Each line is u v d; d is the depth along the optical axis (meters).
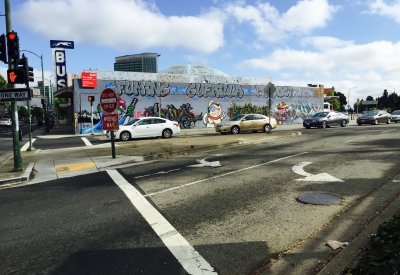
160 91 32.91
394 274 2.82
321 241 4.41
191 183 8.03
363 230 4.49
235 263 3.88
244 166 10.08
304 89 44.25
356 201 6.13
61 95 34.81
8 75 10.02
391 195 6.42
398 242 3.23
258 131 24.20
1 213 6.13
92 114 28.45
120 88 31.02
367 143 14.86
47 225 5.38
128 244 4.49
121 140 21.00
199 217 5.53
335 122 29.50
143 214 5.77
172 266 3.83
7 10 10.16
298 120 43.66
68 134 29.41
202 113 35.44
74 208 6.28
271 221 5.24
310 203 6.09
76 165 11.36
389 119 33.91
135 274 3.67
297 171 9.02
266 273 3.63
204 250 4.25
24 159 13.54
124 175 9.38
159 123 21.94
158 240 4.61
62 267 3.88
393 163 9.70
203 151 14.46
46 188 8.14
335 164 9.89
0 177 9.25
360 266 3.14
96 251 4.30
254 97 39.00
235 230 4.91
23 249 4.44
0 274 3.75
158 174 9.33
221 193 7.02
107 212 5.96
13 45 10.12
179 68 52.22
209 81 39.59
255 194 6.85
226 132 23.08
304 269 3.67
